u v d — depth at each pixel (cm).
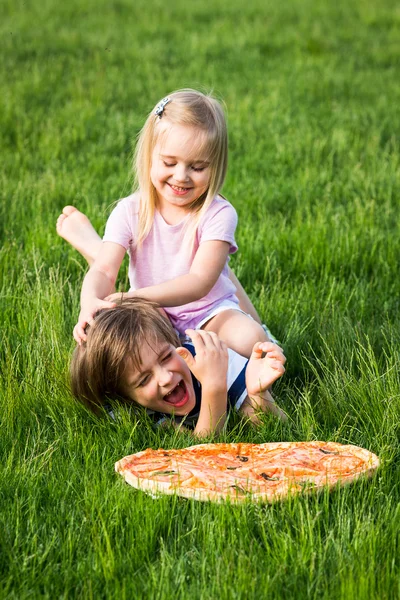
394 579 246
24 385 376
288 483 285
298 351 410
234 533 268
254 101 973
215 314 395
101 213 586
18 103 914
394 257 532
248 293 495
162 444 333
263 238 552
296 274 523
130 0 1703
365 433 339
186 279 378
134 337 338
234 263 524
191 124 370
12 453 313
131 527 271
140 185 396
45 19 1459
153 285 404
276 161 765
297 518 274
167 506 279
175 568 254
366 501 286
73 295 456
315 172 714
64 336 416
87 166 737
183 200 383
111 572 249
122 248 396
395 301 478
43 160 757
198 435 344
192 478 292
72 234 461
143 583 247
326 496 285
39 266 501
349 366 392
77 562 257
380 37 1424
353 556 254
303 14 1591
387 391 355
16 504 281
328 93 1040
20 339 420
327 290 489
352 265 526
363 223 585
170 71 1120
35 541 263
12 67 1095
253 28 1428
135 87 1016
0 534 268
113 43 1294
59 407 361
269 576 245
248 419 352
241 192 662
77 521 278
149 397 345
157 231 397
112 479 305
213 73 1107
